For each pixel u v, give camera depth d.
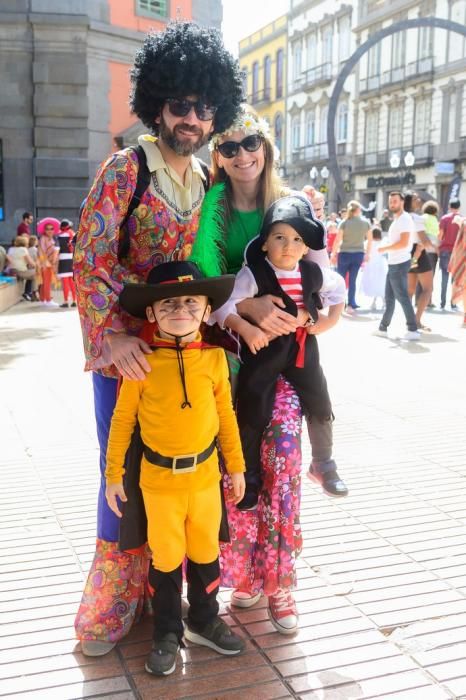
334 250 12.20
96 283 2.34
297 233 2.55
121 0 17.05
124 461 2.44
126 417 2.40
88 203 2.38
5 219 17.00
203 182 2.71
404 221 8.83
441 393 6.23
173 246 2.53
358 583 3.03
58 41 16.50
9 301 12.66
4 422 5.33
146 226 2.46
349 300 11.85
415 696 2.32
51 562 3.21
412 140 37.09
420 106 36.59
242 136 2.61
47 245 12.93
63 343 8.66
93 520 3.64
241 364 2.65
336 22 41.44
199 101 2.37
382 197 39.75
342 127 41.94
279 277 2.62
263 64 49.94
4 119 16.67
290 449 2.63
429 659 2.52
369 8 38.81
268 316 2.55
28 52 16.52
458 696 2.32
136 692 2.35
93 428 5.20
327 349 8.30
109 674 2.45
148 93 2.43
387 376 6.88
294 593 2.96
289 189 2.86
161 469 2.39
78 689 2.37
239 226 2.73
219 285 2.33
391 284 9.03
